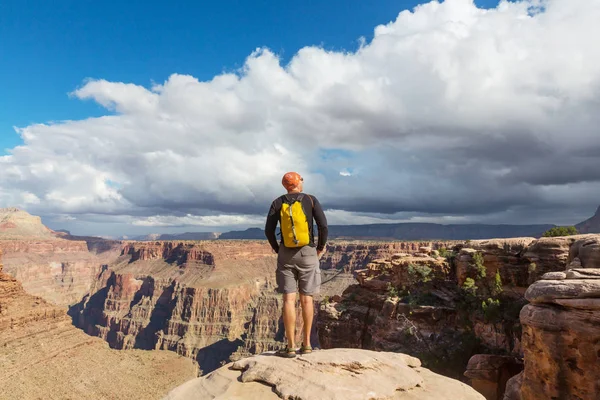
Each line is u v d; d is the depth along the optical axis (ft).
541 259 126.62
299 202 22.54
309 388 17.39
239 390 18.10
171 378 256.93
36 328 260.62
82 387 221.46
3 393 195.52
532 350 43.80
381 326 161.07
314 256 22.80
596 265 55.26
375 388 17.90
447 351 136.98
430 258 173.99
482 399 18.79
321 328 182.29
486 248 151.23
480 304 141.18
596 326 38.09
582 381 38.75
